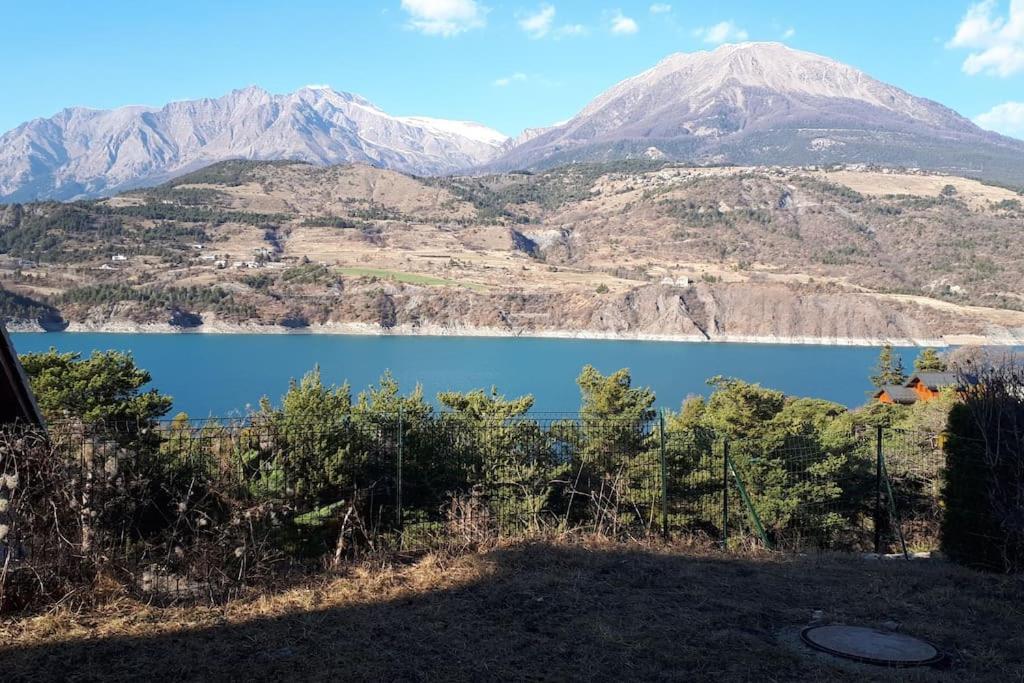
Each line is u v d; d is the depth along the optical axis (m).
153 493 7.28
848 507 14.40
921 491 13.83
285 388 82.38
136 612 5.93
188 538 6.91
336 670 4.96
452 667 5.07
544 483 9.80
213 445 8.02
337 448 8.59
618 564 7.78
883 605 6.77
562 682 4.90
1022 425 8.52
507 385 88.69
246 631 5.61
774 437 14.31
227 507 7.18
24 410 6.77
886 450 14.73
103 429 7.20
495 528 8.80
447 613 6.10
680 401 82.44
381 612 6.09
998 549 8.52
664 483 9.87
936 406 18.88
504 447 9.74
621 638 5.64
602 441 11.33
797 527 12.63
